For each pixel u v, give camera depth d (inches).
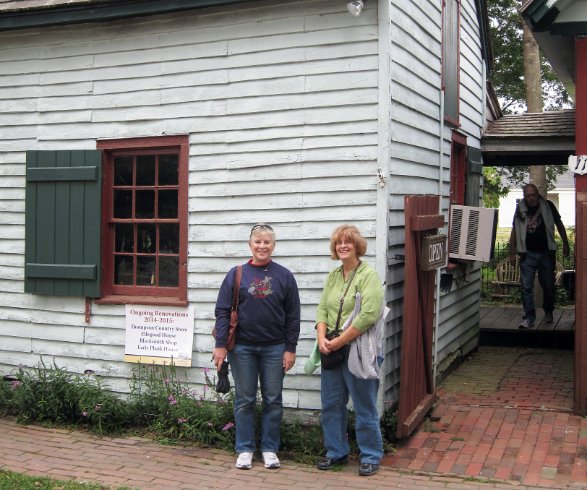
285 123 251.3
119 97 276.1
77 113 282.8
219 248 261.6
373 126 239.9
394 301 249.8
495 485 204.1
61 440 253.1
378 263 237.8
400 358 258.2
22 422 271.4
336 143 244.7
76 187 280.1
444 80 310.0
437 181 304.7
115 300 276.5
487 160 451.5
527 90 661.9
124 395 276.2
